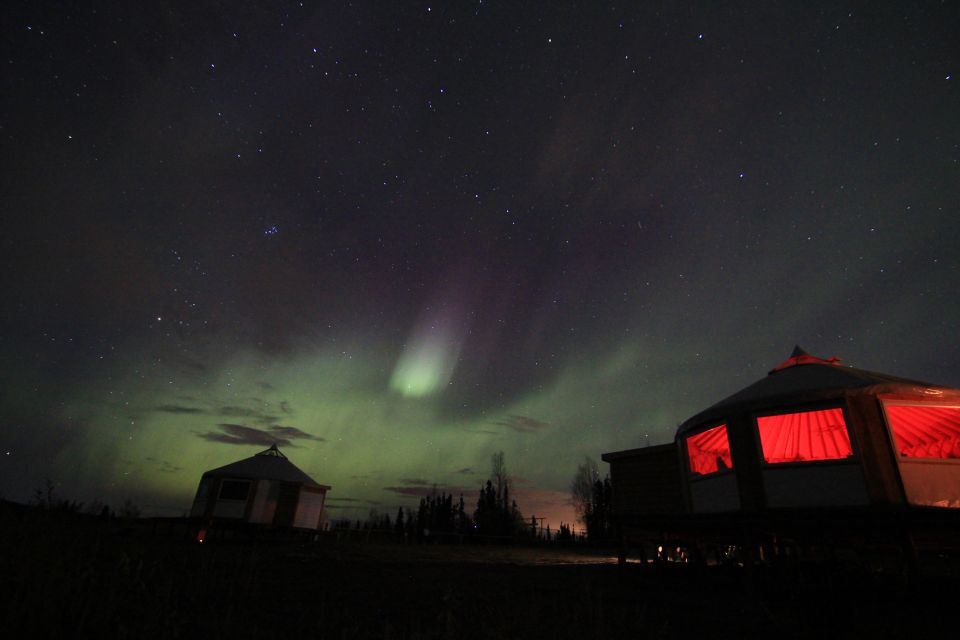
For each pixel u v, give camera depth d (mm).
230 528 19281
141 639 3434
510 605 5676
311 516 21656
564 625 4918
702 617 5559
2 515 5906
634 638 4652
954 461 8094
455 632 4328
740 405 9703
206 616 4422
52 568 4031
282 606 5207
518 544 30516
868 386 8531
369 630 4504
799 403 9000
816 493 8414
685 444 11227
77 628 3400
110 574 5102
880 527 7691
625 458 12711
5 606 3471
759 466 9148
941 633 4652
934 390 8523
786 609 5527
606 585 7898
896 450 8094
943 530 7590
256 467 20828
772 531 9102
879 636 4551
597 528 33438
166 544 11320
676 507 11445
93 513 7746
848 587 4828
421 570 9352
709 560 14734
